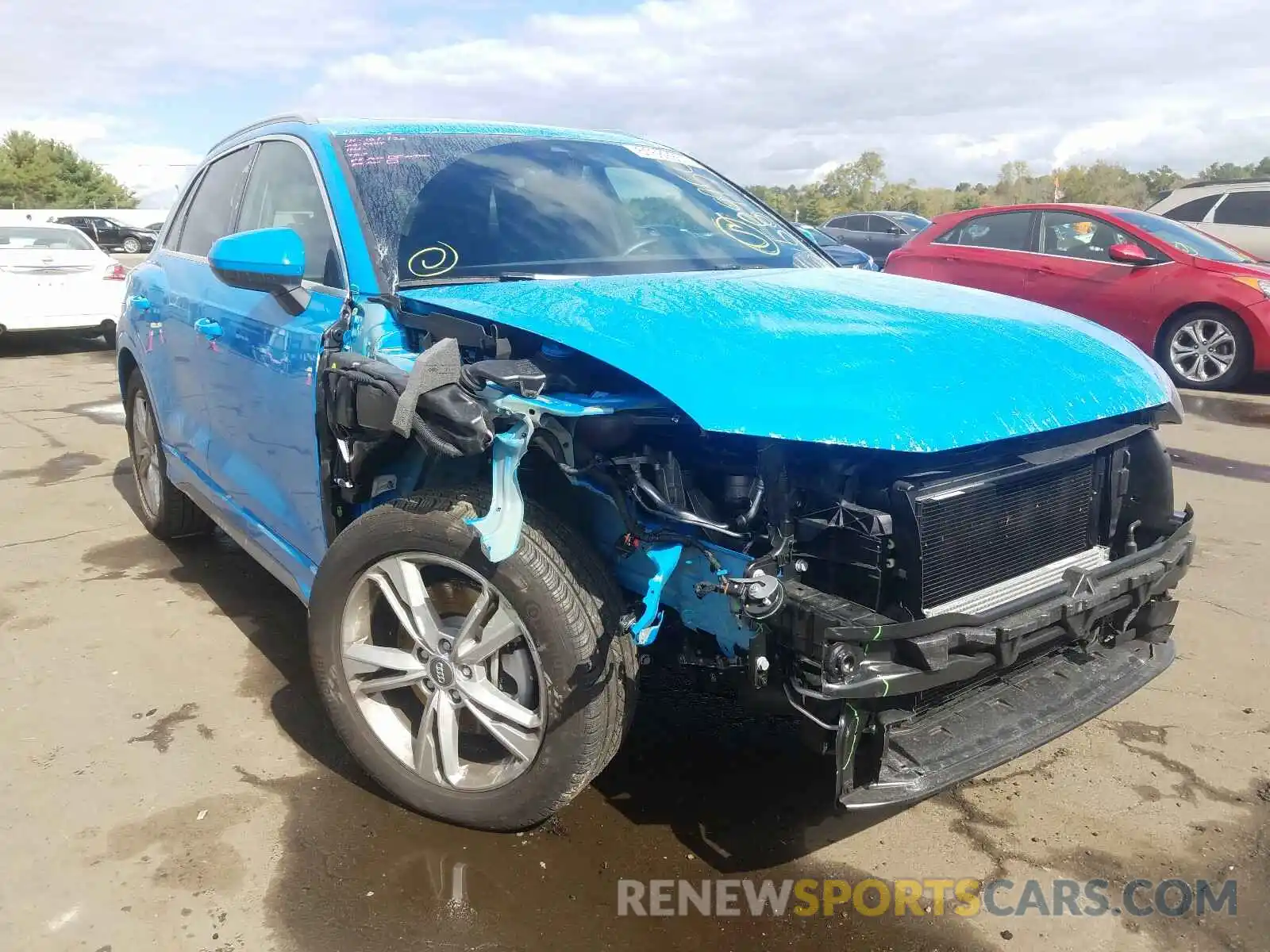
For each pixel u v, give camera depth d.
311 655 2.78
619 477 2.22
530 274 2.96
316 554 3.02
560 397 2.15
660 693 3.28
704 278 2.92
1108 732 3.16
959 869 2.51
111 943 2.20
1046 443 2.41
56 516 5.28
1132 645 2.74
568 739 2.31
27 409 8.19
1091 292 9.35
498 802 2.47
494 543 2.17
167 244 4.53
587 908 2.34
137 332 4.48
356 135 3.27
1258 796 2.82
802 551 2.21
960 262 10.20
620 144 3.89
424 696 2.60
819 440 2.05
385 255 2.86
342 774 2.87
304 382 2.83
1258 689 3.43
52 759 2.93
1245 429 7.45
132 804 2.71
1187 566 2.66
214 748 3.00
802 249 3.69
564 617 2.25
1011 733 2.32
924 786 2.14
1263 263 9.20
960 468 2.25
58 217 35.72
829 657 2.01
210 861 2.48
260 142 3.73
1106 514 2.67
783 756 2.97
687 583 2.29
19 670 3.48
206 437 3.78
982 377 2.30
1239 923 2.32
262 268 2.74
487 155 3.39
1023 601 2.30
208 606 4.07
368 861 2.49
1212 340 8.84
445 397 2.15
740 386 2.10
